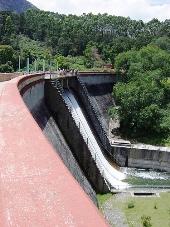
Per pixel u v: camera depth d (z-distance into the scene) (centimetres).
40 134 1620
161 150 7962
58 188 1071
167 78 10656
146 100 9131
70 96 7862
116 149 7988
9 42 17525
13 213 973
